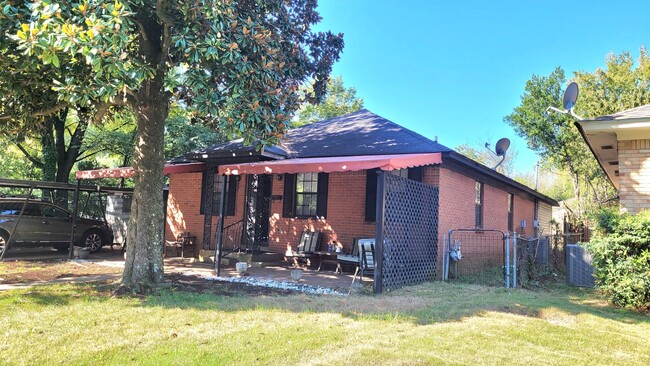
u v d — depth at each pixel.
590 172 25.89
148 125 9.27
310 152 13.77
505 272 11.25
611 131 9.55
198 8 7.56
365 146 13.26
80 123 20.94
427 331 6.01
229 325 6.11
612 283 8.37
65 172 22.64
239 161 14.77
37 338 5.30
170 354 4.82
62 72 7.73
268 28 9.93
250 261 13.42
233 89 8.47
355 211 13.27
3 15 6.77
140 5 7.81
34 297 7.66
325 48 12.59
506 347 5.39
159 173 9.42
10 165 25.09
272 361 4.67
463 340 5.62
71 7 6.75
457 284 10.91
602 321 7.05
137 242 9.07
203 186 16.80
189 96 10.33
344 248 13.21
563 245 18.03
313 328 6.03
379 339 5.56
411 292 9.34
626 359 5.11
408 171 12.55
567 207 27.67
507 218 18.89
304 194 14.51
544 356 5.11
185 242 16.17
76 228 16.14
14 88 8.89
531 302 8.39
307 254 12.94
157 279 9.16
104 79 7.09
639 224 8.05
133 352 4.86
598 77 23.28
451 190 13.03
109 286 8.96
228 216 15.74
